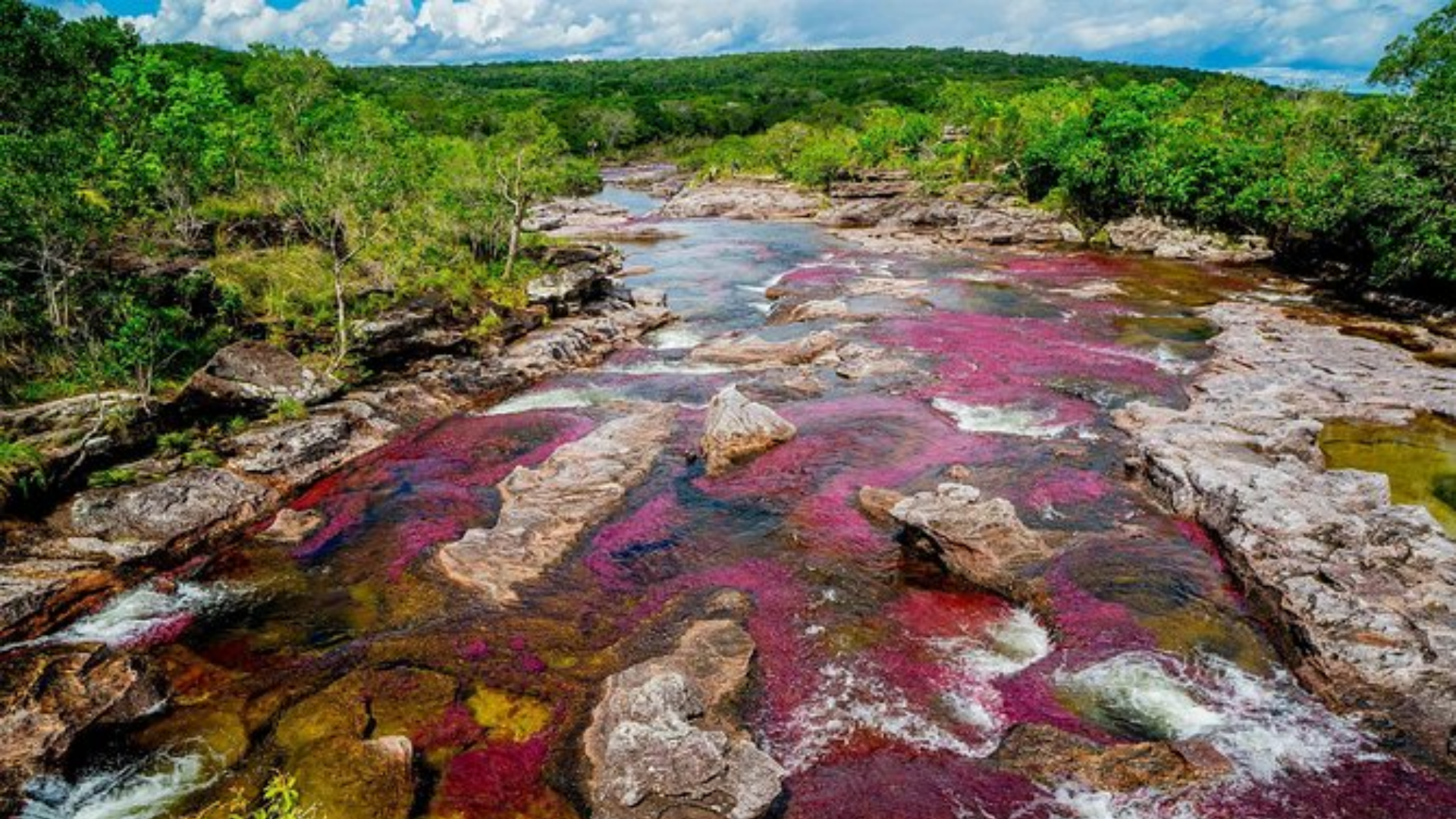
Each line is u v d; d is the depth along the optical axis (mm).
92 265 33562
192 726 18062
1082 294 57406
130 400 29406
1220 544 23625
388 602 22781
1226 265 68250
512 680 19359
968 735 17250
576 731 17531
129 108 41875
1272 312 50406
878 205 102562
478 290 48344
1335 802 15219
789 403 36812
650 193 141125
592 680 19281
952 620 21250
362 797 15688
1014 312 52562
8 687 17672
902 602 22016
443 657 20234
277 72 58375
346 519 27703
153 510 26203
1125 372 39875
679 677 17312
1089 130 85812
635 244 85875
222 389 31562
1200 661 19375
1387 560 20688
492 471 31219
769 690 18625
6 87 39062
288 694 19109
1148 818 14891
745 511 27094
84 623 21984
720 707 17797
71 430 27531
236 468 29562
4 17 41062
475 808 15719
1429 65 56375
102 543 24672
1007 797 15477
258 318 38281
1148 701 18094
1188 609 21250
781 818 15164
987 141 103875
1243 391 35312
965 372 40250
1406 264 48844
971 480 28453
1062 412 34875
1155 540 24375
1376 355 40750
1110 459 30109
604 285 56625
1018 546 22812
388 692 19047
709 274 68625
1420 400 35188
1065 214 85562
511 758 16969
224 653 20812
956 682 18875
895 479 28875
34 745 16438
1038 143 89438
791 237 90438
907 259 74062
